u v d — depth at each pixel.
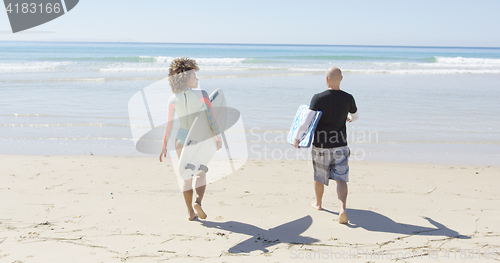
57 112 9.17
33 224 3.19
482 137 7.29
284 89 13.67
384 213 3.55
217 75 19.03
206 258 2.64
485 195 4.11
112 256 2.65
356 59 41.84
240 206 3.73
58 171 4.93
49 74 18.11
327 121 3.19
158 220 3.34
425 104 10.66
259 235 3.06
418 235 3.05
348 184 4.53
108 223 3.25
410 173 5.04
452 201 3.90
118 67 23.53
